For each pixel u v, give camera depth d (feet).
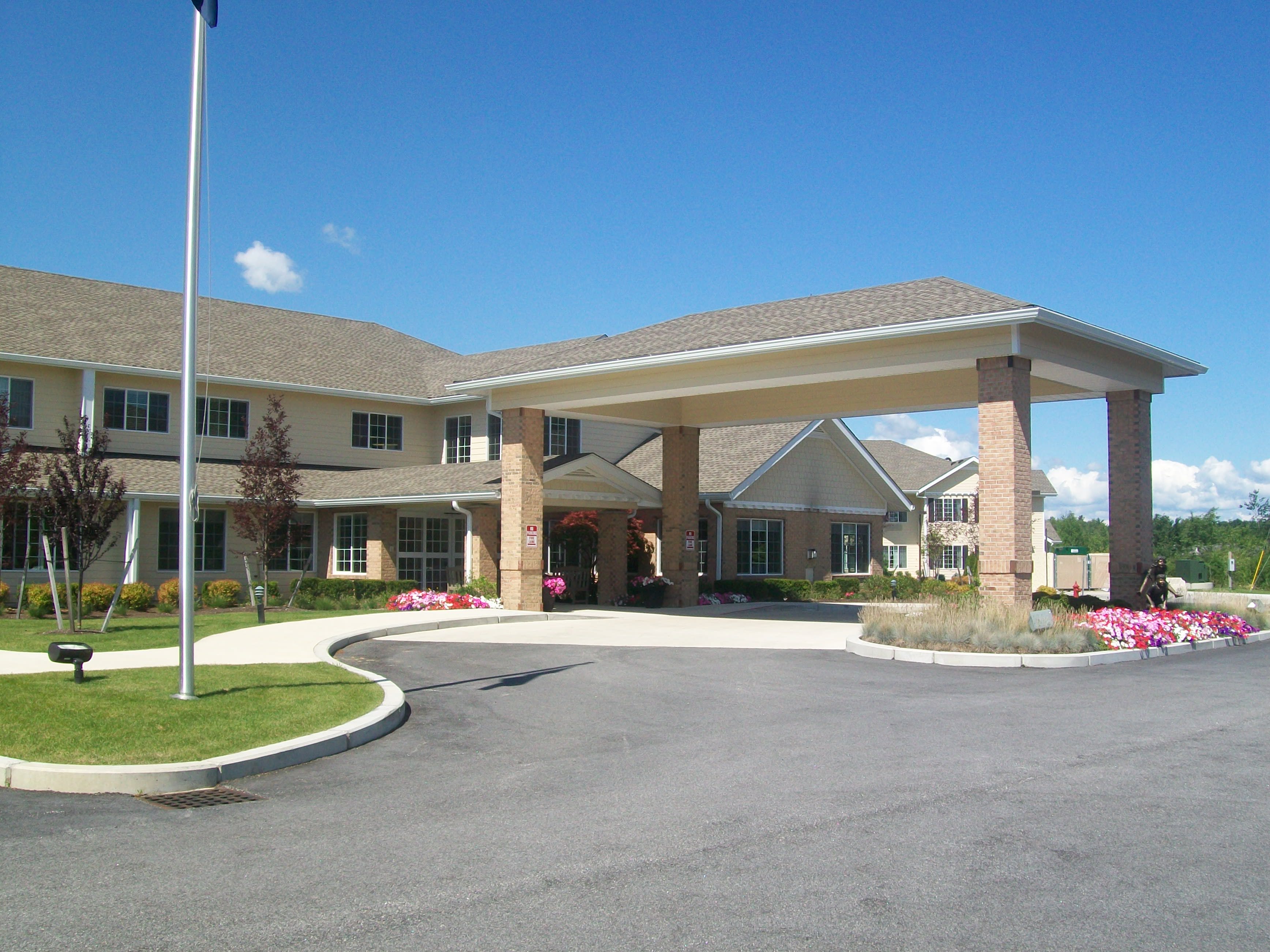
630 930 17.58
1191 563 180.14
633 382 75.46
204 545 94.07
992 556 59.36
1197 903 18.85
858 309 68.33
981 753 31.17
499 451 105.09
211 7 37.47
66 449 63.05
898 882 19.85
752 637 65.82
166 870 20.79
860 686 45.24
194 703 36.50
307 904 18.84
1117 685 45.34
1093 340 64.54
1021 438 59.36
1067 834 22.99
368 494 94.84
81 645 39.65
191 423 37.68
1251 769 29.09
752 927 17.70
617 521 97.30
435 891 19.53
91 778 27.45
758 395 89.30
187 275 37.24
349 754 32.04
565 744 33.37
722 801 25.89
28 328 91.86
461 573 104.99
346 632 62.54
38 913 18.42
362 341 122.31
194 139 37.29
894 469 153.58
